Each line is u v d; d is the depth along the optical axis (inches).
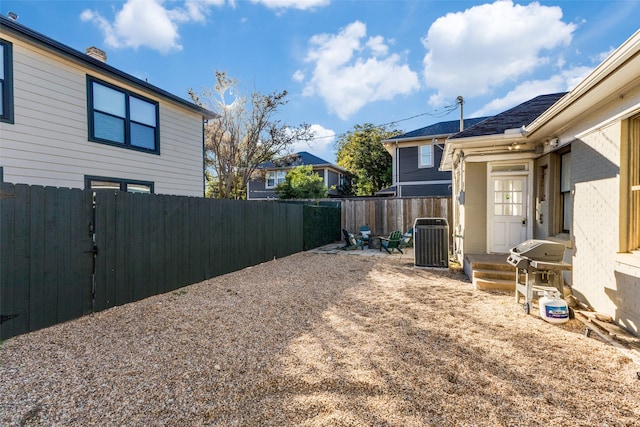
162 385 105.2
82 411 91.7
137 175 349.4
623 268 150.2
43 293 158.2
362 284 249.3
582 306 184.4
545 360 121.3
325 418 88.4
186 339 143.4
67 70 285.0
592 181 178.5
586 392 100.1
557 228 237.9
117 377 110.2
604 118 165.0
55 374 112.1
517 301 193.2
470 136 246.4
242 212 315.6
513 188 285.0
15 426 85.1
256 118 713.0
